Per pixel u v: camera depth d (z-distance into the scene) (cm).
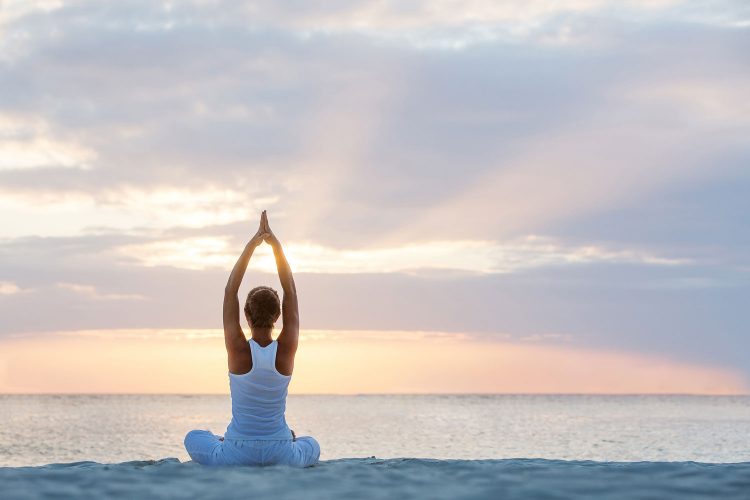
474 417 8369
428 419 7650
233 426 621
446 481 516
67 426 6053
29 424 6397
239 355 614
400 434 4922
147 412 9738
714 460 3011
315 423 6750
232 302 625
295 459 626
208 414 9100
